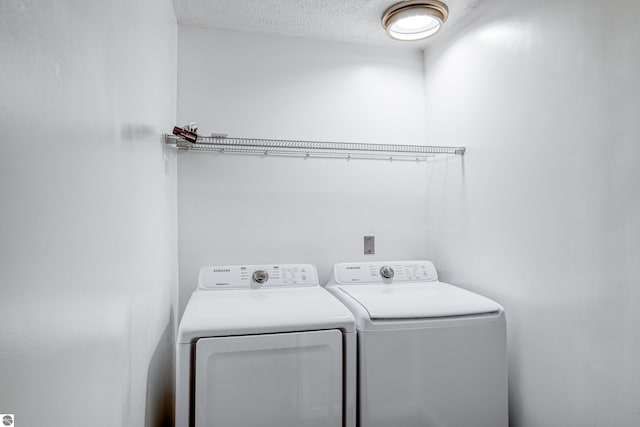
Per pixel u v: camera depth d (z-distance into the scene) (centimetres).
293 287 193
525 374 151
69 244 61
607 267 116
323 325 136
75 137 63
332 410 135
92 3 71
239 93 214
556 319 136
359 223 229
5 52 44
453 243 208
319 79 225
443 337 144
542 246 143
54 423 56
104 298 78
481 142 182
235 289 187
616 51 113
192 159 207
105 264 79
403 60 238
